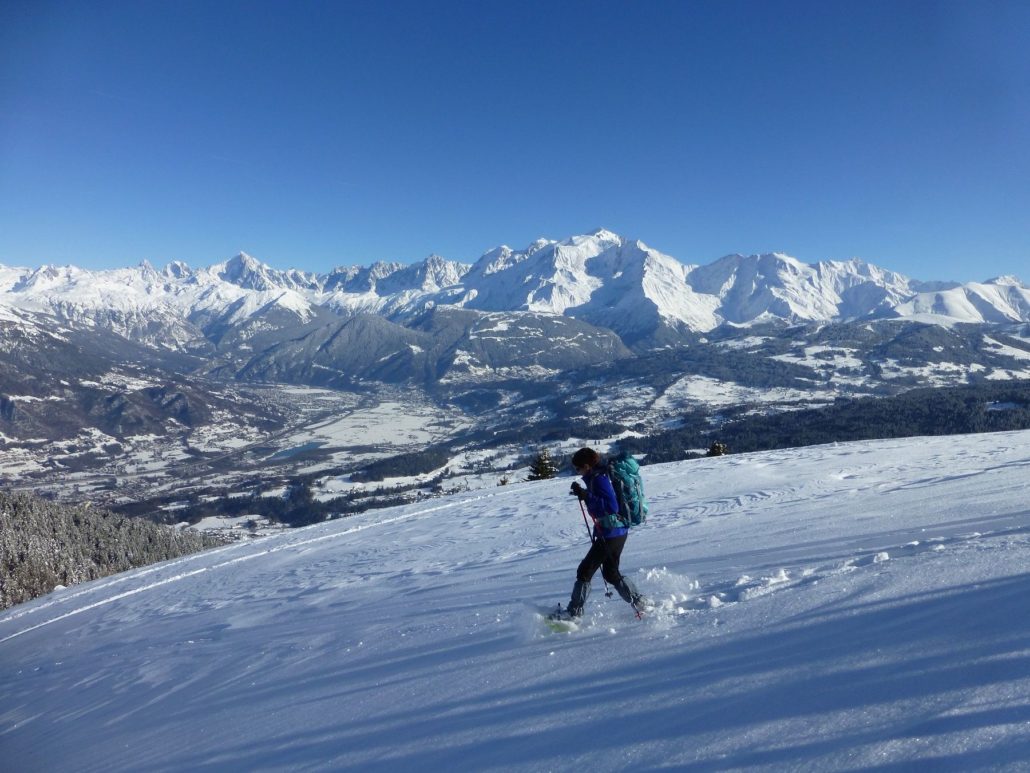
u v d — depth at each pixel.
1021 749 2.01
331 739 3.88
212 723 5.00
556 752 2.90
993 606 3.29
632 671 3.71
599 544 5.17
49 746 5.88
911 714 2.43
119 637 11.23
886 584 4.24
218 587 14.84
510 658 4.55
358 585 11.24
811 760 2.30
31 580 41.69
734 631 3.99
